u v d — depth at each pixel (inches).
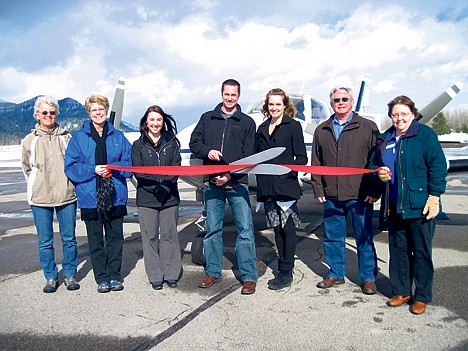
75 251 141.1
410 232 114.2
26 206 389.7
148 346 98.3
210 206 139.0
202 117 138.9
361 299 126.1
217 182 130.7
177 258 141.3
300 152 131.3
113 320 113.6
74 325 110.8
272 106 130.4
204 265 167.9
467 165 286.5
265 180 132.6
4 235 247.4
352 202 130.1
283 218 132.8
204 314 116.6
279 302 124.7
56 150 133.9
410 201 110.0
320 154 136.9
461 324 107.1
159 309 121.0
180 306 123.0
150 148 137.3
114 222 136.0
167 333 105.0
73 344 100.2
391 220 118.1
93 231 133.4
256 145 139.6
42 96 132.9
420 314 113.6
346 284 140.5
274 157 125.8
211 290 137.1
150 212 136.9
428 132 109.5
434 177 108.0
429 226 111.7
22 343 101.1
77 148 130.6
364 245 130.7
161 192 136.1
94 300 129.1
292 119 132.1
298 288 137.3
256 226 252.1
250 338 101.1
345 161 128.8
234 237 223.1
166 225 138.9
